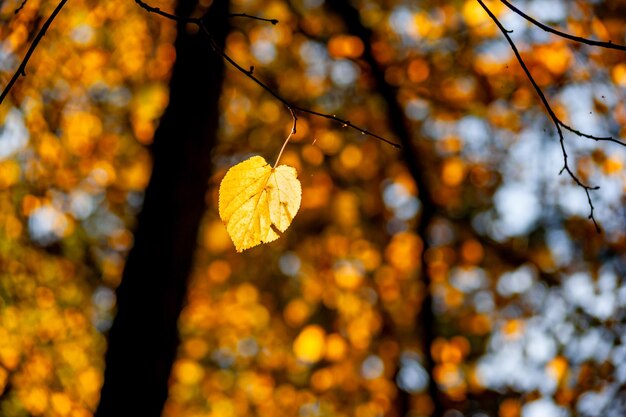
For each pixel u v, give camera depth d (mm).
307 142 9234
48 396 6648
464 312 9805
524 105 8141
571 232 8398
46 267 7152
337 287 10406
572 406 7730
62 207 7172
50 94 6312
